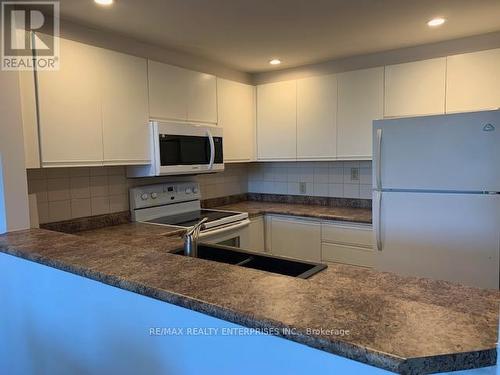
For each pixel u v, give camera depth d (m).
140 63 2.48
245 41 2.57
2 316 1.66
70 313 1.28
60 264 1.23
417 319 0.75
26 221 1.82
